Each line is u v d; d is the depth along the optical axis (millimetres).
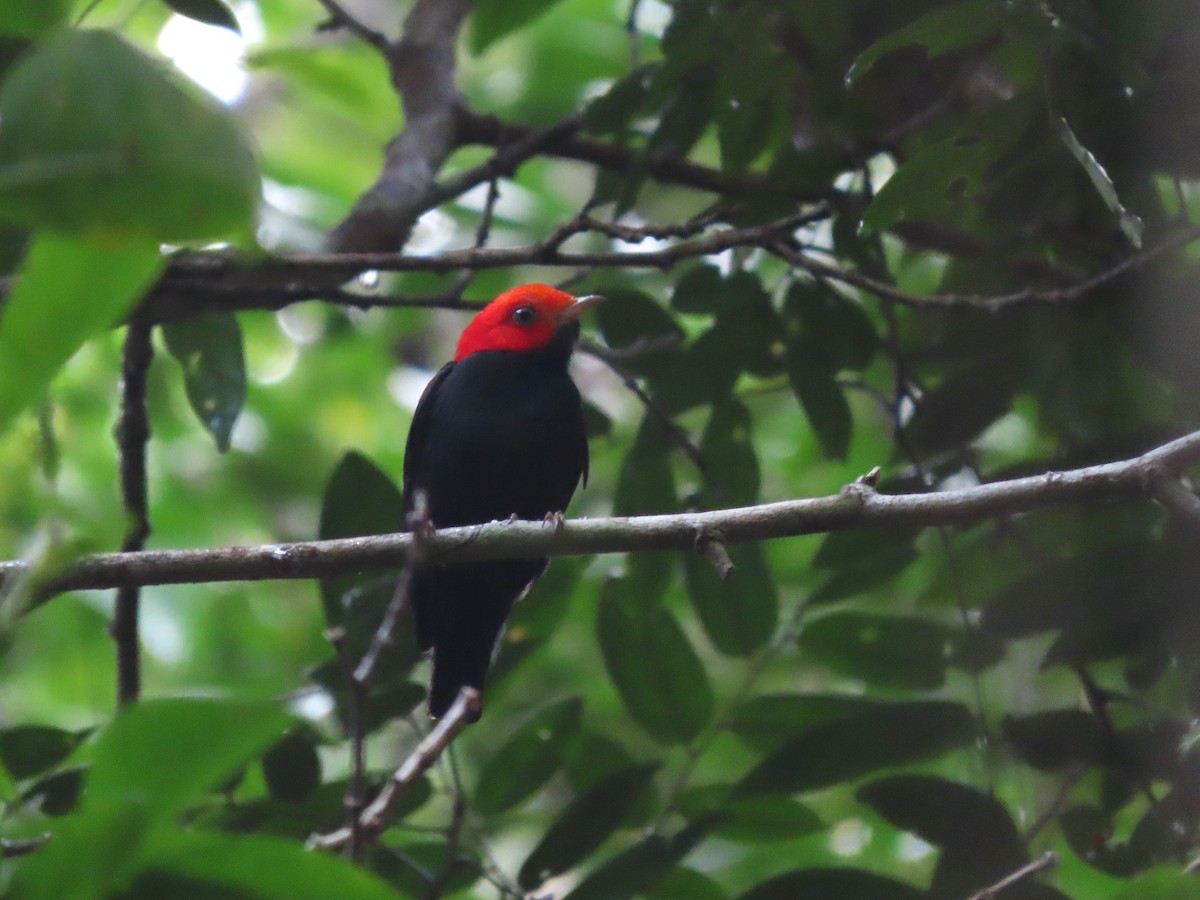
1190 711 9016
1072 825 9125
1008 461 12391
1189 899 5250
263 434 17922
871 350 10922
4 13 4688
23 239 7484
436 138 12531
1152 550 8984
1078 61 8742
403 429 18781
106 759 4012
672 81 10227
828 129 10867
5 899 4133
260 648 16141
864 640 10070
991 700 11383
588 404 12016
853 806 11555
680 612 13203
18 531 12008
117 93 3561
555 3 11664
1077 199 9969
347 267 9719
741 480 11023
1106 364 10508
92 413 15781
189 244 3990
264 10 17953
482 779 9711
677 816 9523
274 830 8812
